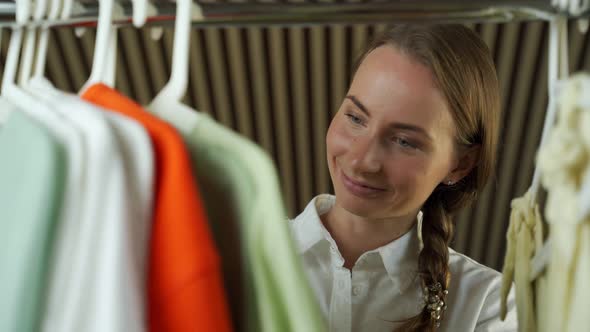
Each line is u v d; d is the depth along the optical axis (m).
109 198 0.44
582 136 0.46
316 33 2.82
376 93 0.96
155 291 0.47
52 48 2.82
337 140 1.02
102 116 0.46
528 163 3.24
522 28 2.72
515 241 0.72
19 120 0.48
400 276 1.19
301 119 3.31
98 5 0.65
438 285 1.15
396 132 0.97
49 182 0.44
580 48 2.75
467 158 1.11
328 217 1.23
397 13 0.65
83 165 0.45
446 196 1.20
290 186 3.64
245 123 3.34
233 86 3.15
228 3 0.67
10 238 0.45
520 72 2.94
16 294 0.43
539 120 3.08
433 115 0.96
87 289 0.44
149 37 2.83
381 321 1.19
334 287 1.18
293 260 0.47
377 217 1.05
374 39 1.06
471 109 1.02
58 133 0.46
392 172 0.99
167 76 3.09
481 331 1.29
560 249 0.50
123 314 0.43
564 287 0.53
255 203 0.48
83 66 2.96
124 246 0.44
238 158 0.50
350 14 0.66
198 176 0.54
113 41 0.70
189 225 0.46
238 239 0.51
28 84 0.66
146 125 0.50
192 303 0.46
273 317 0.48
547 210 0.51
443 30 1.00
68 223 0.45
